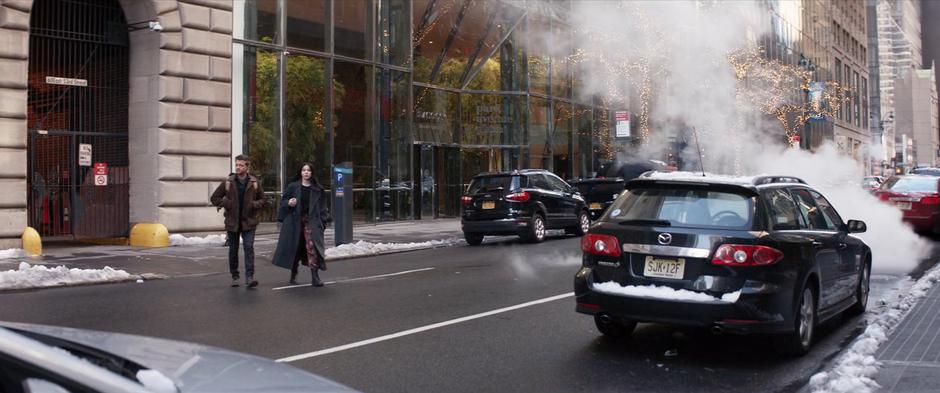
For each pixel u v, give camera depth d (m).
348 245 16.20
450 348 7.17
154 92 17.11
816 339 7.78
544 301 9.74
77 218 16.75
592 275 7.06
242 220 11.29
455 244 18.59
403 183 24.97
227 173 18.36
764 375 6.34
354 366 6.46
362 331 7.89
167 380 2.18
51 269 11.58
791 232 7.03
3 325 2.74
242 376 2.49
